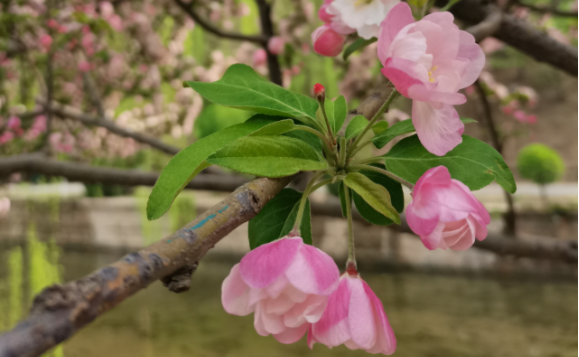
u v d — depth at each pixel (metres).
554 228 7.09
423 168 0.73
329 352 5.04
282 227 0.78
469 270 7.46
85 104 5.89
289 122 0.67
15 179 6.24
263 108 0.74
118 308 6.95
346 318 0.63
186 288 0.52
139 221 10.41
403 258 7.84
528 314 5.68
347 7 0.86
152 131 7.42
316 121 0.77
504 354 4.57
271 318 0.60
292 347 5.23
